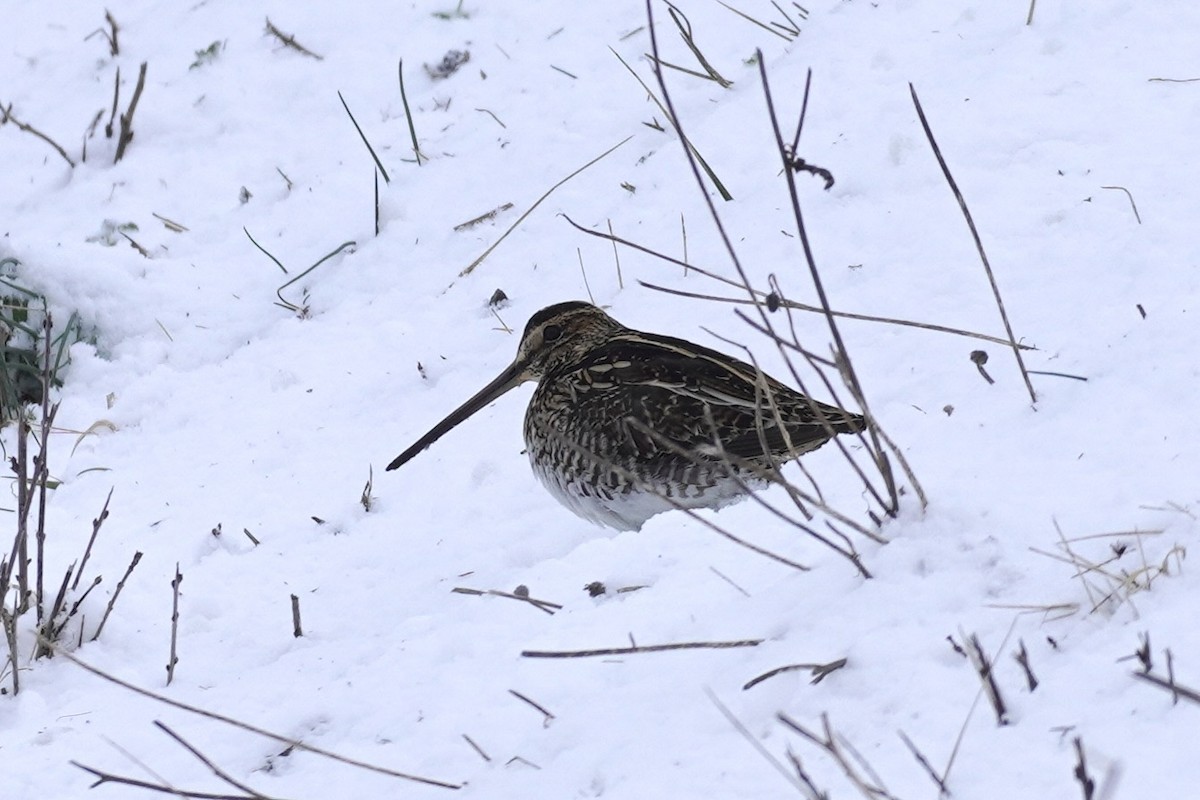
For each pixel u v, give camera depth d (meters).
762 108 13.40
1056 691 5.78
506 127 14.75
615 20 15.85
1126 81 11.84
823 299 6.94
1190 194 10.30
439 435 10.61
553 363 10.84
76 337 13.51
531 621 7.75
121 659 8.97
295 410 11.98
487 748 6.73
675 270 12.02
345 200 14.47
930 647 6.25
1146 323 8.73
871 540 7.15
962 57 12.89
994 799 5.34
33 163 15.66
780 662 6.48
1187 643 5.81
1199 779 5.11
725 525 8.09
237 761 7.34
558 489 9.95
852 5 14.31
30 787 7.43
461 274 13.02
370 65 16.03
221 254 14.17
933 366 9.54
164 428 12.18
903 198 11.54
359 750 7.06
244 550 10.36
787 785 5.74
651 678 6.74
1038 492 7.25
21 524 8.95
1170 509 6.80
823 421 7.26
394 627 8.51
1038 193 10.96
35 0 18.55
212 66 16.45
